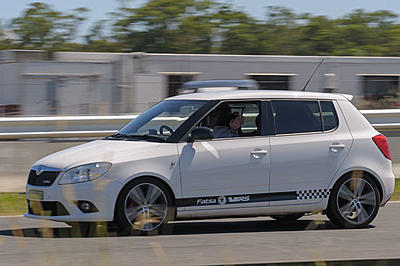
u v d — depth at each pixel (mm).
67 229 20766
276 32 130750
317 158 21203
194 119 20484
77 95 40656
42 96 39562
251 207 20531
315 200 21188
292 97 21641
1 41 125938
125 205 19234
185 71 45969
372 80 46125
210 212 20141
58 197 19125
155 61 44562
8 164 32688
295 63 47406
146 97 42781
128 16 129250
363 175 21750
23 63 39281
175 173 19719
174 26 129250
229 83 44188
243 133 20734
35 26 127438
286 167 20859
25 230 20672
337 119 21938
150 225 19531
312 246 18078
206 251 17141
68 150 20594
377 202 21828
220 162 20203
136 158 19484
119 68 42750
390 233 20547
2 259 15992
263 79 48594
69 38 128750
